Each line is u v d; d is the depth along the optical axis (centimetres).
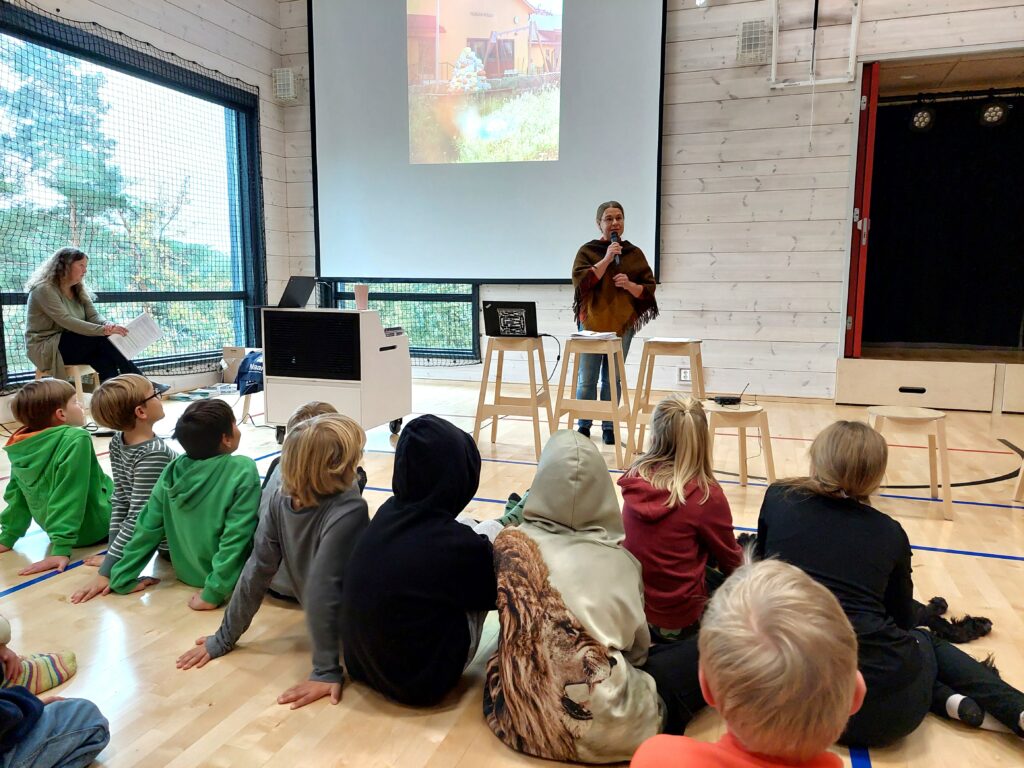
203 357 599
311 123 642
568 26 562
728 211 552
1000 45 488
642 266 400
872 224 733
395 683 149
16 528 240
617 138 562
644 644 145
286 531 169
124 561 208
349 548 164
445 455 153
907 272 734
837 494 157
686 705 146
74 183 480
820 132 525
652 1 540
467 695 160
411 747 141
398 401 397
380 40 611
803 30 519
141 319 461
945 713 150
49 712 130
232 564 197
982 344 724
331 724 148
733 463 358
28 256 454
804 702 71
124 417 214
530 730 136
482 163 598
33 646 178
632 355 588
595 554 139
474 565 151
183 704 154
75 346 433
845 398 534
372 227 636
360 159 632
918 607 186
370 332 363
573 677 132
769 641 73
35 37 440
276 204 662
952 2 493
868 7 507
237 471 203
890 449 394
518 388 596
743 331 560
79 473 229
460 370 634
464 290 624
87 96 484
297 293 394
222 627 176
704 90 546
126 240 525
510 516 206
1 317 432
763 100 534
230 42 595
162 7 526
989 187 695
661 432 175
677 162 559
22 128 443
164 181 554
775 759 76
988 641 182
